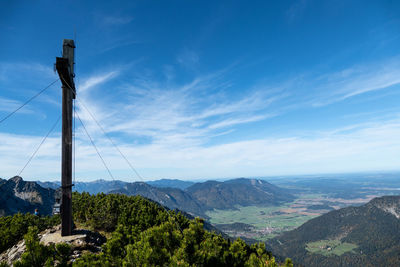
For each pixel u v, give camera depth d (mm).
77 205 25391
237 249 15859
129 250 11109
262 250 16344
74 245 13812
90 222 22094
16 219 19750
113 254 11445
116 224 22297
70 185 15227
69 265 10609
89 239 15148
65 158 15125
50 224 21000
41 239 14938
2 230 18312
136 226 20312
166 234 13172
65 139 15227
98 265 10438
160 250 11320
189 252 12719
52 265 9570
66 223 15000
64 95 15336
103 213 22500
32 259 9781
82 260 10305
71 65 15852
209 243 14070
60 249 10648
